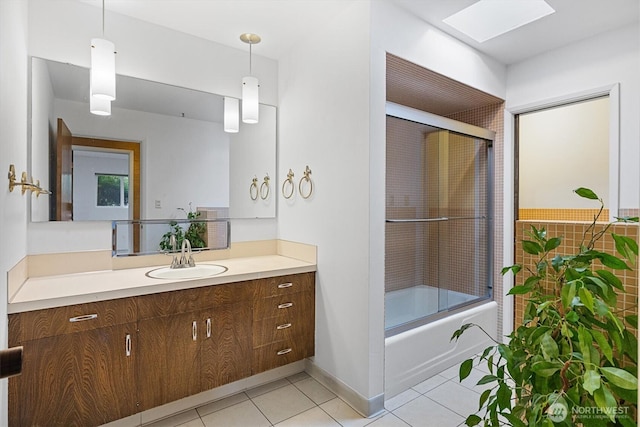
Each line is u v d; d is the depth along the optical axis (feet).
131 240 7.65
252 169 9.27
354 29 7.07
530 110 9.69
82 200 7.04
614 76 8.03
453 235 9.47
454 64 8.45
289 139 9.16
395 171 7.93
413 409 6.96
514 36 8.45
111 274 6.97
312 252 8.32
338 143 7.52
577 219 11.69
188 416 6.64
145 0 6.92
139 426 6.29
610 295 3.43
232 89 8.95
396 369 7.46
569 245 4.57
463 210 9.77
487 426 4.00
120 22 7.41
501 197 10.19
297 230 8.87
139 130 7.72
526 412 3.62
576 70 8.67
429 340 8.21
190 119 8.36
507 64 10.01
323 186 7.97
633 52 7.76
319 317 8.07
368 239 6.82
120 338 5.71
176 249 8.20
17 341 4.89
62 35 6.75
